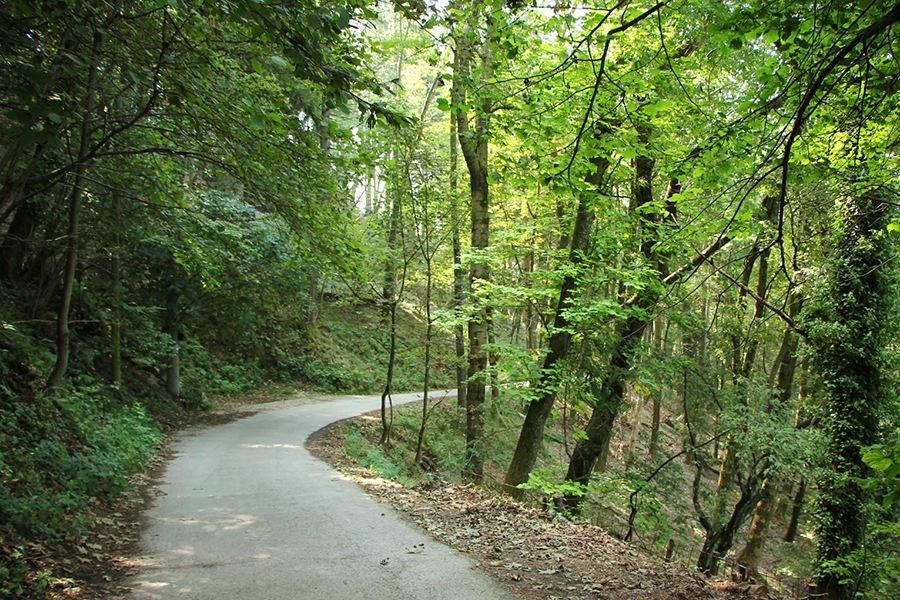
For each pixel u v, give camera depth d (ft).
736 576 44.70
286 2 13.62
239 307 51.80
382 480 30.76
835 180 23.48
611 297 42.01
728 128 18.25
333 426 49.06
